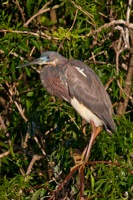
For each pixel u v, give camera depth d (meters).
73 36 11.38
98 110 10.66
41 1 11.93
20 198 10.86
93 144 10.84
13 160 12.36
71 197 11.44
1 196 10.70
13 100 12.96
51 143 12.78
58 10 13.05
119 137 10.58
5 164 12.88
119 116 11.91
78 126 11.61
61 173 11.88
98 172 10.49
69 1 11.66
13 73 11.85
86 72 10.84
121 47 12.22
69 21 13.17
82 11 11.50
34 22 13.02
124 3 12.20
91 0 11.82
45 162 12.87
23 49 11.48
